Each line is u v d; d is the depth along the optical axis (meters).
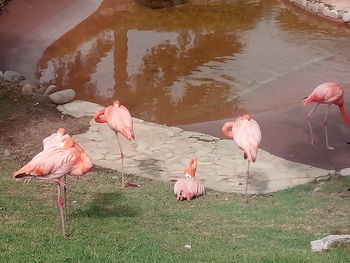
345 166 11.98
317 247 7.03
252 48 19.66
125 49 19.62
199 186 10.09
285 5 24.06
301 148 12.84
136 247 6.88
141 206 9.23
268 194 10.52
